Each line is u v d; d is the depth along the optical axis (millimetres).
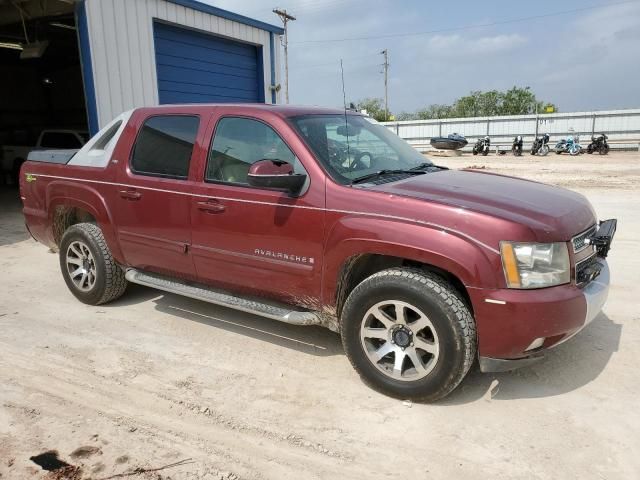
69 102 21359
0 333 4539
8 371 3869
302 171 3664
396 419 3234
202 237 4152
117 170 4676
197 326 4680
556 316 3049
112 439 3062
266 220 3770
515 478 2709
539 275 3061
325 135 3936
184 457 2906
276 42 14016
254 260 3896
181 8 11055
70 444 3018
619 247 7055
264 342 4348
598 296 3344
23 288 5773
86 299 5156
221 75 12688
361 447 2980
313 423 3209
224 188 3975
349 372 3834
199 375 3803
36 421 3240
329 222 3500
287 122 3828
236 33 12625
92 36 9352
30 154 5703
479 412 3297
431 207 3209
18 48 15180
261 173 3430
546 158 25078
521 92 50438
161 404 3428
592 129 28891
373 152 4223
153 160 4488
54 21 11867
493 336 3098
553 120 29547
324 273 3582
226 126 4098
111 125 4945
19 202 12297
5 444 3020
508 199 3447
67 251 5207
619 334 4340
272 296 3971
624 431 3082
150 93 10523
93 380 3736
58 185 5160
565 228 3236
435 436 3064
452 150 28062
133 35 10078
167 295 5496
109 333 4539
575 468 2773
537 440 3012
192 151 4227
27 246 7832
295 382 3695
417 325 3283
